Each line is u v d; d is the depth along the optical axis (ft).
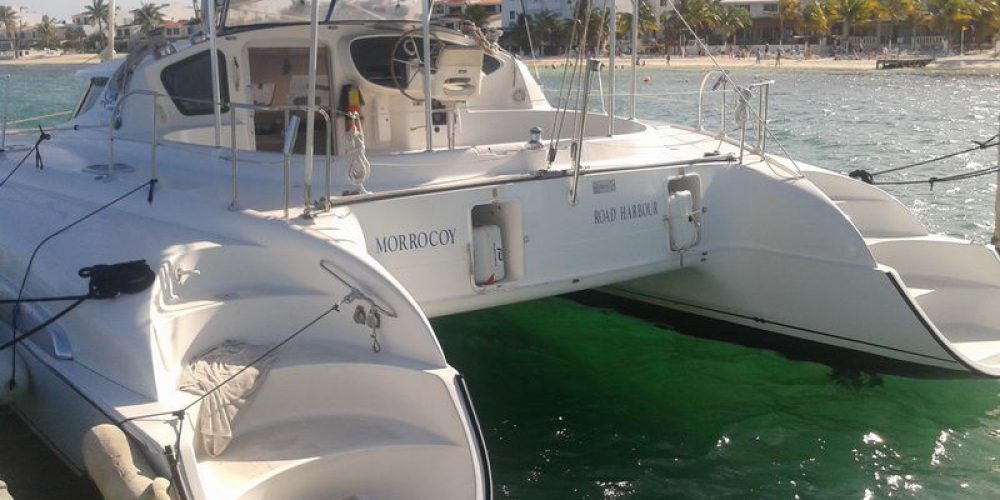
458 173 16.17
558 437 16.70
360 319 12.84
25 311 14.12
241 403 12.06
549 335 21.49
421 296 15.11
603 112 22.61
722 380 18.93
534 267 16.14
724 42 264.31
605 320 22.36
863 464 15.60
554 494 14.75
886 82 149.79
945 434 16.63
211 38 16.69
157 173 17.30
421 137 20.77
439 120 20.90
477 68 19.15
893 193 37.65
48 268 13.87
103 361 12.34
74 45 227.20
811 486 14.93
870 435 16.61
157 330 12.00
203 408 11.68
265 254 13.50
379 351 12.82
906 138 62.80
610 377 19.22
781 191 18.24
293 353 12.87
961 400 17.94
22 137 24.08
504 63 23.49
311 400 12.64
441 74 18.99
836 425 16.98
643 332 21.57
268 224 13.65
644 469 15.53
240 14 19.17
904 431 16.75
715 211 18.51
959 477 15.12
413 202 14.93
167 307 12.64
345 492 11.94
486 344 20.99
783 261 18.45
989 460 15.67
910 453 15.96
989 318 19.12
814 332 18.57
